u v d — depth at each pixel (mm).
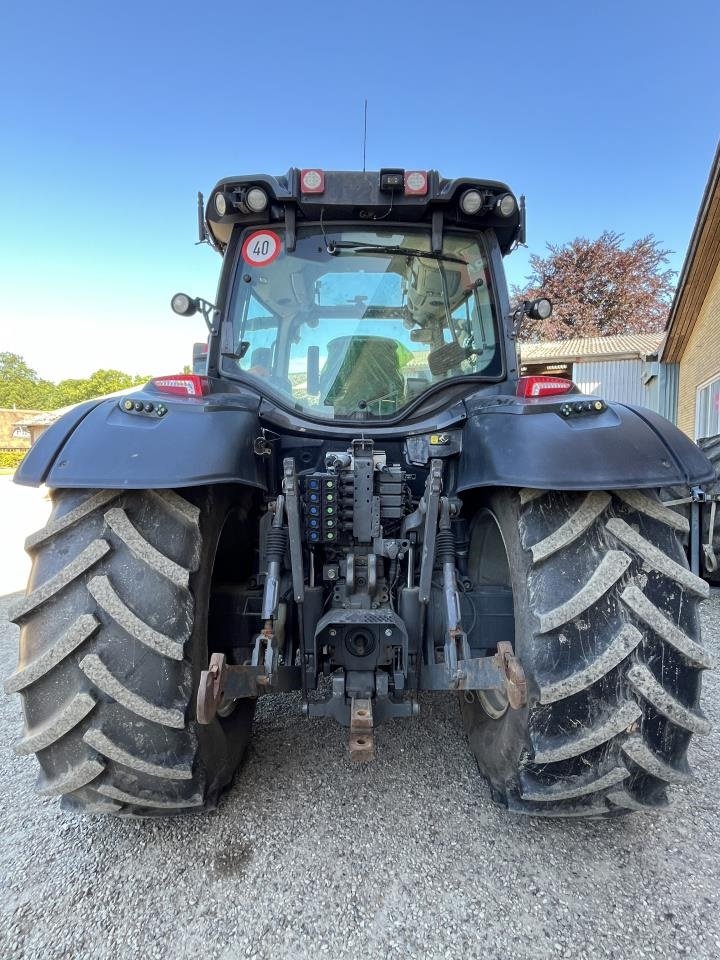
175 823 2045
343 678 1935
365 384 2506
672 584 1645
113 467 1662
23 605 1637
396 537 2230
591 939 1575
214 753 1898
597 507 1687
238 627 2156
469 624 2104
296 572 1915
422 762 2408
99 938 1595
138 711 1600
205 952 1550
